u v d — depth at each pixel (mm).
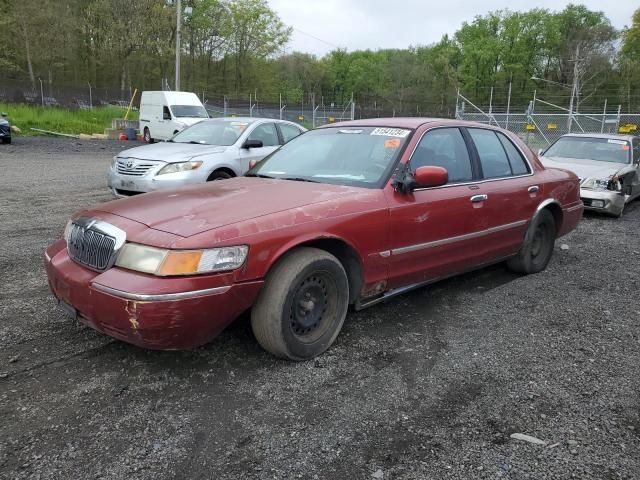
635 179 10125
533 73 74312
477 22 77750
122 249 3035
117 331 2980
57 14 45406
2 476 2326
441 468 2463
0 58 46094
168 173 7613
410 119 4738
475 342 3842
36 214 7750
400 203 3861
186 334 2941
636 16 67438
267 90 65500
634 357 3670
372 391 3121
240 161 8477
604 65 64812
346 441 2645
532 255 5469
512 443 2664
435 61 77125
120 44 50875
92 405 2883
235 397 3008
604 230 8352
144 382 3131
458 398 3074
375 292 3877
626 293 5066
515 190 4934
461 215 4328
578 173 9461
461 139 4695
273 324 3205
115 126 28312
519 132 25750
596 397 3117
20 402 2885
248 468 2432
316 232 3342
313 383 3186
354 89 88625
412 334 3943
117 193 8062
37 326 3842
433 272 4254
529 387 3217
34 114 28188
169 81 57344
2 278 4844
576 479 2408
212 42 62844
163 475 2371
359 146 4355
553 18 72562
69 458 2459
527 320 4297
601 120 22078
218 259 2939
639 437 2734
